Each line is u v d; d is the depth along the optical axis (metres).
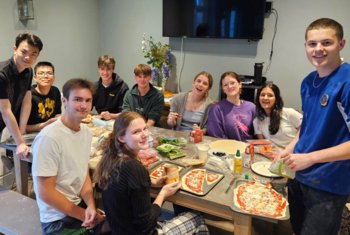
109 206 1.45
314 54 1.43
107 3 4.67
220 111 2.72
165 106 3.85
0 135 2.51
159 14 4.34
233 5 3.71
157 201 1.59
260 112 2.56
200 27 3.98
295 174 1.65
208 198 1.59
